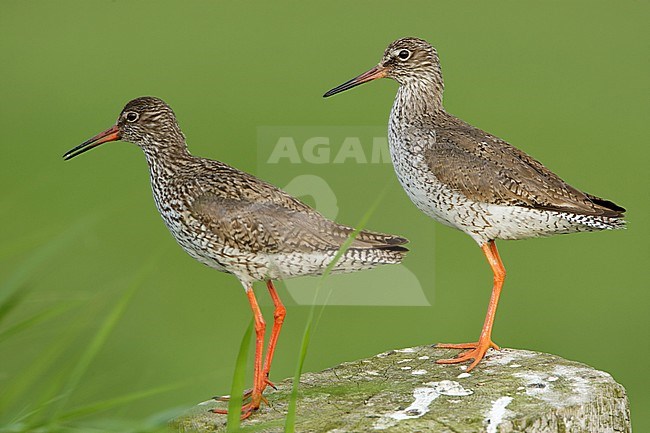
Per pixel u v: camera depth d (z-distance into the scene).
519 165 13.20
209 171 12.53
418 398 10.88
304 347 9.55
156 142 12.94
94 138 13.33
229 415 9.64
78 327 9.84
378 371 12.05
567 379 11.25
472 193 13.21
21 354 12.57
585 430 10.55
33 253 10.61
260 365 11.62
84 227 10.39
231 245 12.09
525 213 13.12
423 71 14.15
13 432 9.06
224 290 23.19
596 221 12.90
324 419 10.47
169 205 12.51
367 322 22.80
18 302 9.52
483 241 13.52
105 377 12.00
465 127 13.88
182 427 10.91
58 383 9.42
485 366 11.95
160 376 18.70
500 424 10.06
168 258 23.92
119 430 9.14
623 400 11.06
